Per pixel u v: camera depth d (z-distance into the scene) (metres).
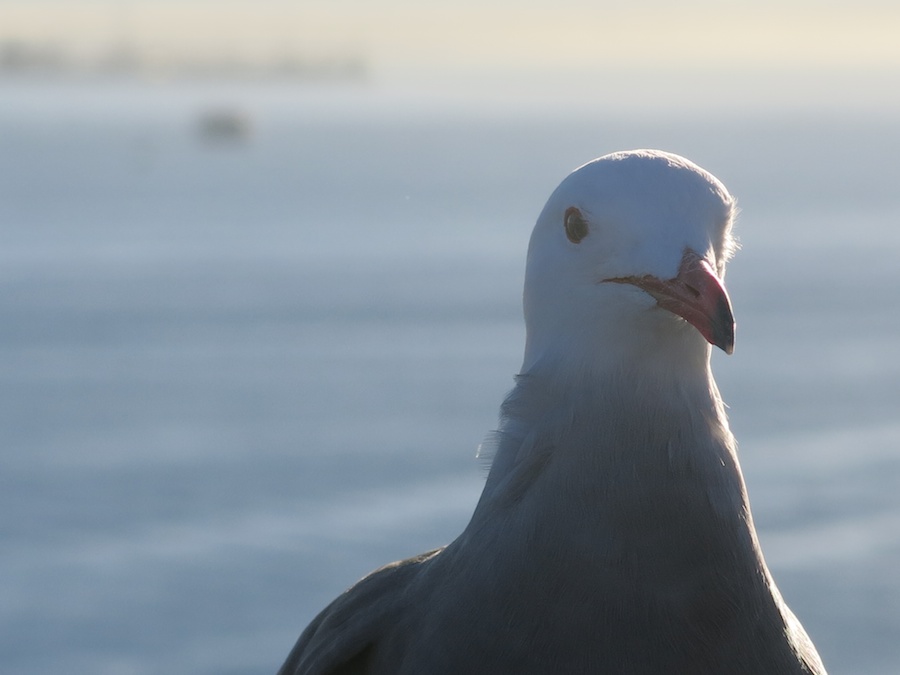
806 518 31.98
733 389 50.25
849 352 58.41
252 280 80.44
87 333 61.72
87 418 44.53
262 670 22.66
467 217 129.62
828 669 22.47
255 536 30.52
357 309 70.06
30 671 22.73
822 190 177.00
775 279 84.88
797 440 41.31
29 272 82.88
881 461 37.97
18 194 152.50
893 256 97.00
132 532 31.11
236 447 40.12
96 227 115.31
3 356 56.38
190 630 24.48
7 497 34.41
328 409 46.03
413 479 36.00
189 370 53.50
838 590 26.41
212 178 187.25
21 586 27.08
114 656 23.33
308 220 124.88
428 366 54.75
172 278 80.69
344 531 30.77
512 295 75.06
